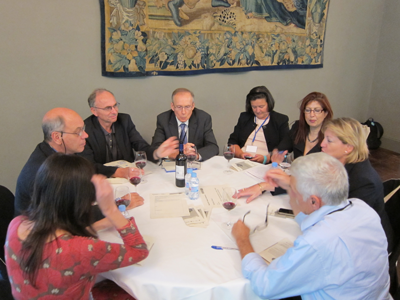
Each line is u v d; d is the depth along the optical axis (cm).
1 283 123
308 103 205
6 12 244
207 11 323
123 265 95
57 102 282
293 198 112
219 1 326
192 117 243
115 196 141
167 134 237
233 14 338
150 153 213
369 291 101
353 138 143
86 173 89
